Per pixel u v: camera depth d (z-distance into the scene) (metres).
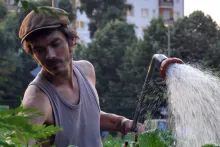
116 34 56.38
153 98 3.82
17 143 1.83
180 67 3.63
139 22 99.25
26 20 3.52
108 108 41.97
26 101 3.58
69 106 3.67
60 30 3.53
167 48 50.84
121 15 72.00
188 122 3.24
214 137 3.18
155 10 100.12
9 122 1.61
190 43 50.66
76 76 3.82
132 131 3.98
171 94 3.48
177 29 51.62
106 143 5.26
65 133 3.63
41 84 3.64
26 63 44.34
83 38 75.62
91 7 72.25
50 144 3.55
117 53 54.59
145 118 3.86
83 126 3.75
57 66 3.55
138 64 49.19
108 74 54.12
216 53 49.31
